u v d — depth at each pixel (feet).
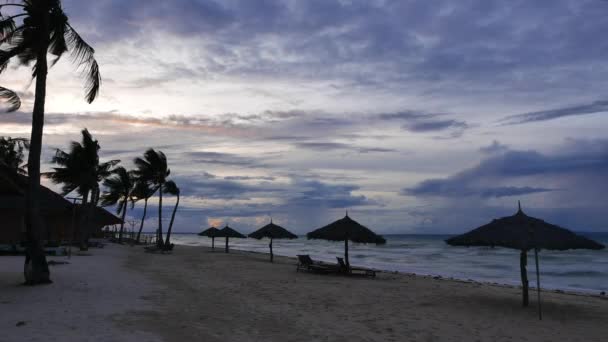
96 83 42.11
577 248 34.42
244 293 41.88
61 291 35.06
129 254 97.66
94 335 22.49
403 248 241.55
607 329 30.58
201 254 116.06
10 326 23.27
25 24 38.24
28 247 37.68
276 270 69.56
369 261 140.26
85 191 97.71
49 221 109.60
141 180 138.51
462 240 38.91
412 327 29.37
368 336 26.35
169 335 23.89
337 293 44.19
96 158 98.12
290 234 96.02
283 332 26.37
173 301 34.91
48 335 21.88
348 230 66.03
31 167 37.91
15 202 77.97
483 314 34.99
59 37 40.09
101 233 169.17
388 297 42.70
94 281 42.60
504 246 35.47
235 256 111.55
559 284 83.15
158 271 60.39
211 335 24.63
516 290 57.82
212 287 45.27
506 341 26.55
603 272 107.04
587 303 44.04
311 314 32.50
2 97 39.75
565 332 29.50
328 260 138.51
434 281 64.13
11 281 39.40
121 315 27.86
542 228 36.24
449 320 32.22
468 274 99.25
